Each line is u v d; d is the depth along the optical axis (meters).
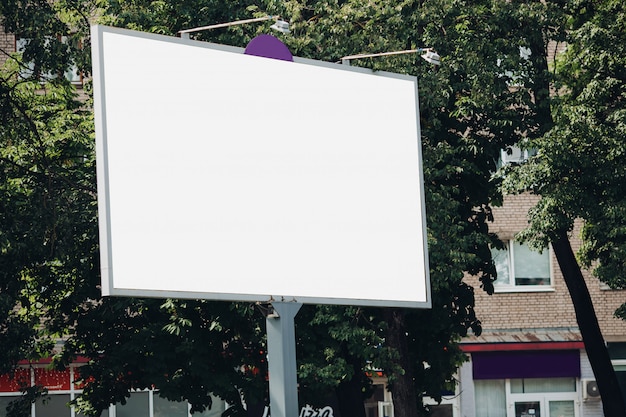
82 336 27.56
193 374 26.05
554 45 39.31
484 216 29.12
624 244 26.38
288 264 16.53
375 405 39.25
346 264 17.11
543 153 26.45
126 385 27.28
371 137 17.48
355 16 25.08
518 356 40.19
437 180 27.05
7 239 22.94
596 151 26.61
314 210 16.81
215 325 25.23
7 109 24.48
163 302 25.86
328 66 17.11
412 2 26.64
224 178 15.95
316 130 16.91
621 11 28.47
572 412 40.38
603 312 40.69
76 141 26.08
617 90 28.14
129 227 15.09
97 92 15.00
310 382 25.27
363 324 25.80
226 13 25.38
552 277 40.72
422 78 25.62
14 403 26.47
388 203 17.61
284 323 16.41
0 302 23.09
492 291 29.20
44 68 24.98
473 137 27.73
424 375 29.05
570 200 26.53
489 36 27.38
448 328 28.45
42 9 24.55
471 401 40.09
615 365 40.69
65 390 37.91
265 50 16.50
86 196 25.62
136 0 25.69
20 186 24.80
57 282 26.83
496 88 26.86
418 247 17.86
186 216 15.58
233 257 16.00
